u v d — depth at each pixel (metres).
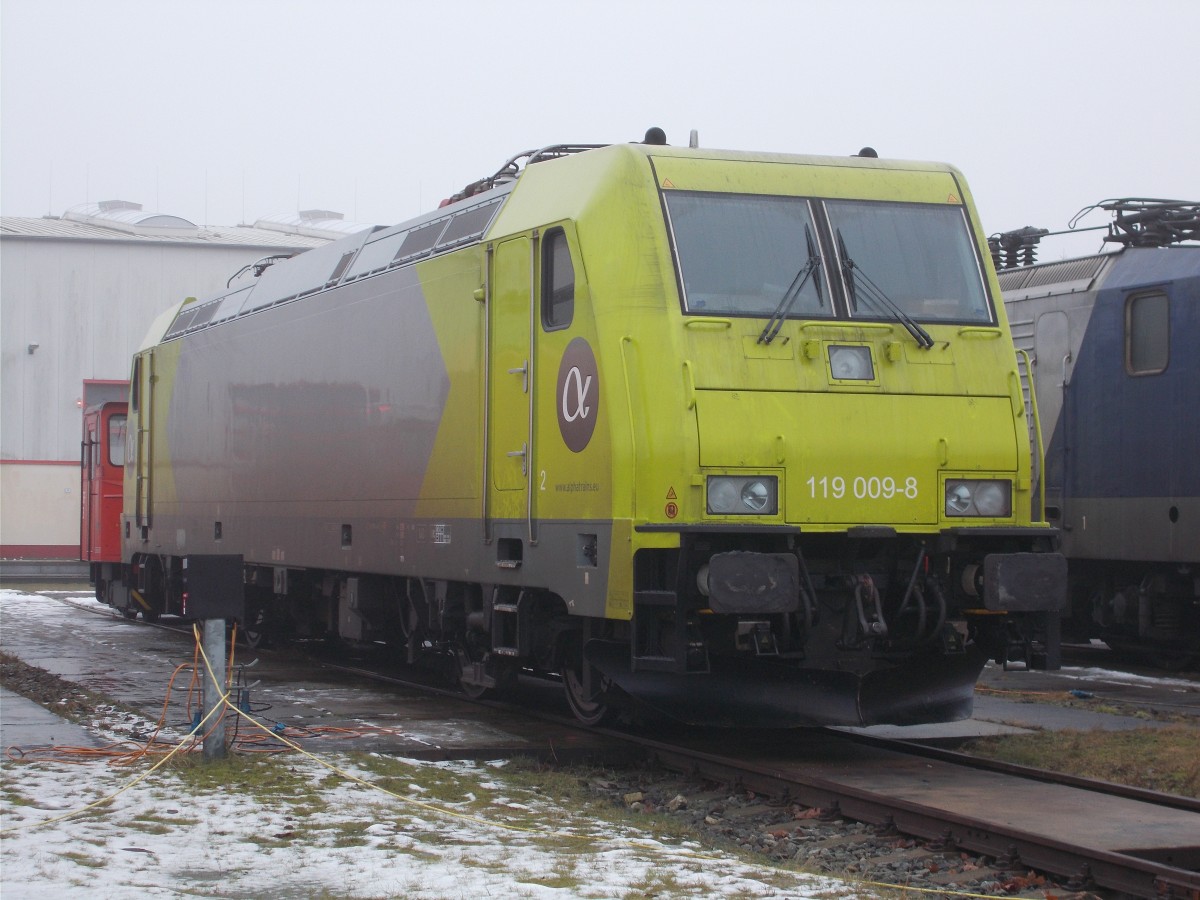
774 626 9.35
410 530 12.34
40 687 13.51
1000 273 18.39
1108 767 9.52
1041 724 11.29
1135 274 15.86
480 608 11.78
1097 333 16.20
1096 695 13.41
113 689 13.17
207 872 6.38
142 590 21.00
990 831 7.24
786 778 8.57
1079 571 17.56
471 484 11.24
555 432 9.98
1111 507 15.96
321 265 15.09
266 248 50.84
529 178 11.02
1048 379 16.92
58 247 48.84
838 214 9.97
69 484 47.84
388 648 16.83
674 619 9.02
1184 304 15.14
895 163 10.45
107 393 49.16
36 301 48.66
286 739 9.98
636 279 9.36
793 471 9.18
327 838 7.08
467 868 6.51
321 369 14.41
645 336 9.24
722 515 9.02
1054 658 9.77
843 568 9.57
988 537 9.87
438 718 11.32
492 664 11.83
